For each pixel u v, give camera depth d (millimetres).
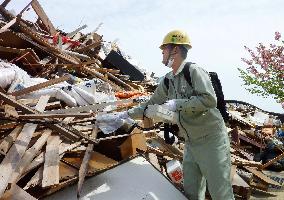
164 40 3121
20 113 3568
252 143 8805
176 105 3000
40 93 4312
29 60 6027
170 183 3623
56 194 2988
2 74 4328
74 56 7414
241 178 5418
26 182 2988
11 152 2859
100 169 3361
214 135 3158
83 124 4004
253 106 13094
